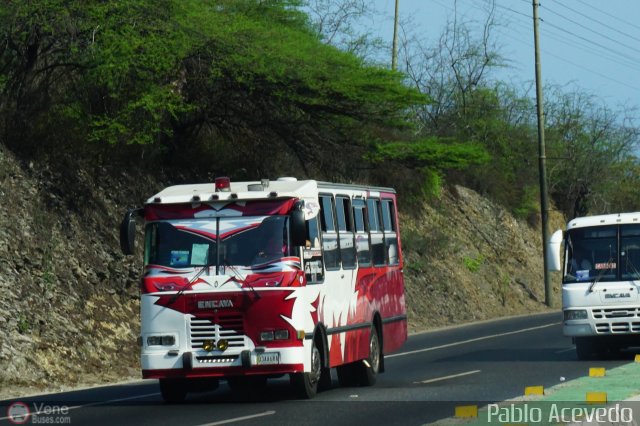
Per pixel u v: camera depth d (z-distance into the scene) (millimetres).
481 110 110000
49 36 47688
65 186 49062
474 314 80250
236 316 29031
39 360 38562
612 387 27625
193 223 29812
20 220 44812
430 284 78750
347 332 32844
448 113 109312
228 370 28938
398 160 68562
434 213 90438
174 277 29344
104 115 50125
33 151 49188
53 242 45438
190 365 29000
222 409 27969
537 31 91625
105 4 47281
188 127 59344
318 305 30516
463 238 91750
